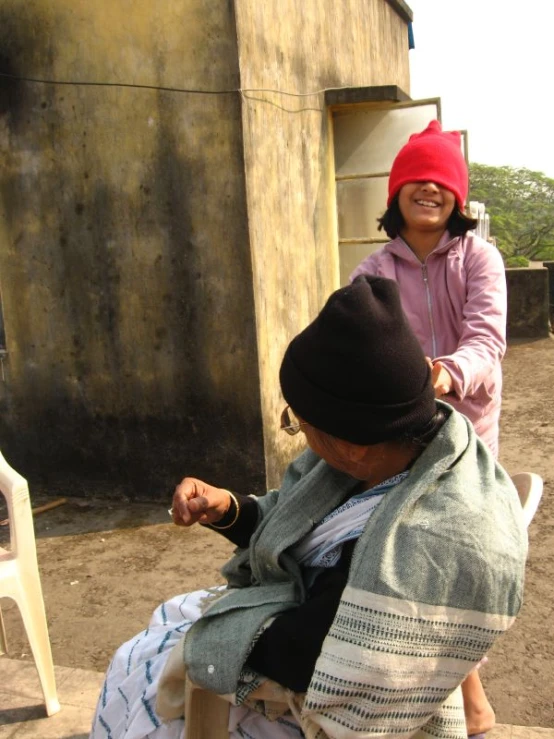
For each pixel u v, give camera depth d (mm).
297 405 1269
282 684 1297
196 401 4945
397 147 6184
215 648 1324
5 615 3654
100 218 4930
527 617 3459
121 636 3492
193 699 1383
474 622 1201
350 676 1163
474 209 11508
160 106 4668
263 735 1399
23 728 2664
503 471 1356
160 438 5078
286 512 1431
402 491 1273
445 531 1209
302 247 5594
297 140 5492
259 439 4859
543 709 2824
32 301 5199
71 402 5246
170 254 4824
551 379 8383
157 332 4949
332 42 6371
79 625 3604
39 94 4910
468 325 2256
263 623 1313
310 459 1578
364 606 1182
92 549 4477
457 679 1220
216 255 4723
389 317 1216
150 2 4555
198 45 4520
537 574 3861
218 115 4559
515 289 10969
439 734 1356
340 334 1199
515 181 35844
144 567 4203
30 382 5316
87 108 4824
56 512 5098
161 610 1756
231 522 1646
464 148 6000
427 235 2398
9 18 4867
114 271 4965
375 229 6352
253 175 4684
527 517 1508
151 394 5039
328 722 1194
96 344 5102
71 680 2949
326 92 6039
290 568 1382
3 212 5145
